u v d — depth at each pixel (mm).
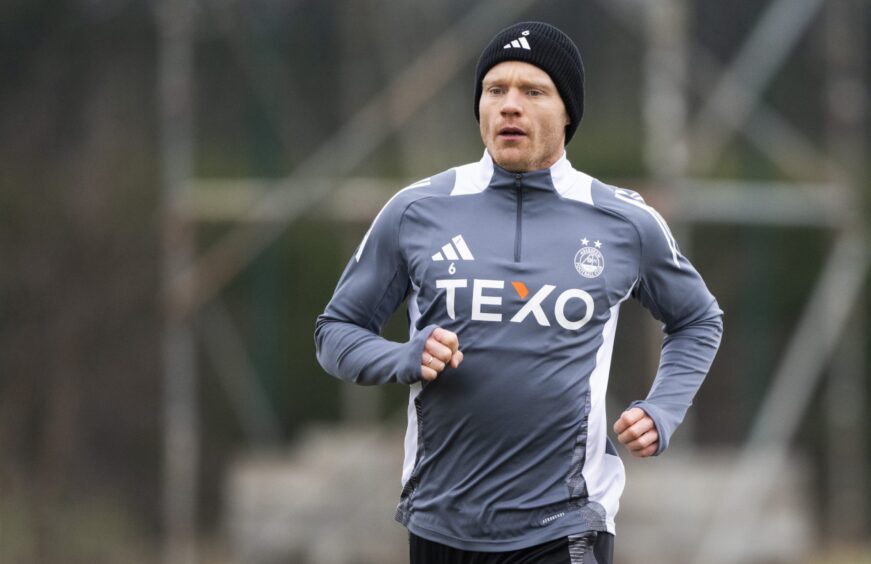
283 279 63062
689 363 14031
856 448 54219
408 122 52125
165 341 59875
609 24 59625
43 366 59219
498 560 13375
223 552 50969
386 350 13203
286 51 52250
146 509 57062
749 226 57844
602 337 13367
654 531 38812
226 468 60000
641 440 13375
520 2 45750
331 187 44719
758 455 42062
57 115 62531
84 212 61062
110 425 59594
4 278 59781
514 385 13117
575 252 13320
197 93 55594
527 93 13461
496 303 13156
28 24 62656
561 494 13258
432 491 13555
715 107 43531
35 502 53438
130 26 62969
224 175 57188
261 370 55344
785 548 40969
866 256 58219
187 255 44688
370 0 53969
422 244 13492
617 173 54844
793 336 61469
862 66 58219
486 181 13570
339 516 44156
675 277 13875
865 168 59625
